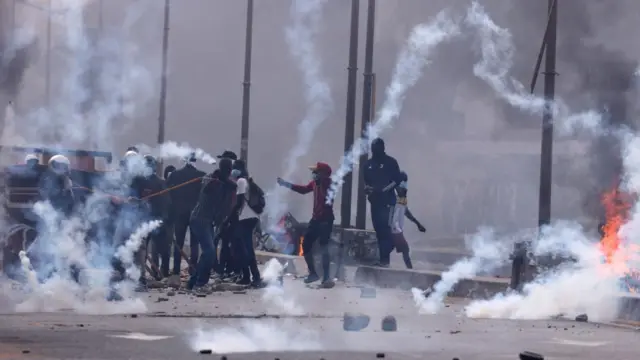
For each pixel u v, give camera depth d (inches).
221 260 3181.6
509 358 1488.7
